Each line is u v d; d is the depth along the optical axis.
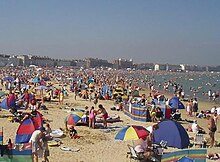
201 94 64.25
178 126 16.95
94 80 70.38
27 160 11.80
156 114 25.77
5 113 25.52
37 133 13.12
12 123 21.86
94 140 18.27
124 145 17.39
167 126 16.98
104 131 20.84
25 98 28.66
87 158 14.73
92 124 21.59
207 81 131.25
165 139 16.84
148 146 14.48
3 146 12.16
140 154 14.11
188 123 26.33
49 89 38.22
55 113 27.23
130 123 24.56
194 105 31.59
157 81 115.75
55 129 20.17
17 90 38.12
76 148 16.27
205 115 29.73
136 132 13.53
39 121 17.12
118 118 25.30
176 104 28.95
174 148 16.56
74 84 54.38
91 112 21.72
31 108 28.20
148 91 66.88
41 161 13.59
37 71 128.12
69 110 29.33
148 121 25.59
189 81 126.88
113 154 15.60
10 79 50.88
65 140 17.86
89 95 40.66
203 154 12.49
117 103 37.25
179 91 53.75
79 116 19.58
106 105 35.69
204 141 17.89
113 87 50.06
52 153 15.17
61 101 34.53
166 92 66.94
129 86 63.62
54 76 99.62
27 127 15.86
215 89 80.56
